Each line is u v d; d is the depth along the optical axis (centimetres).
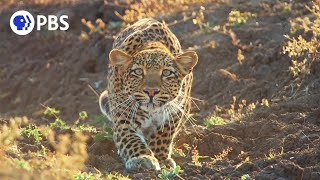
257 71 1739
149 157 1202
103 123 1628
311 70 1569
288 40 1756
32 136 1305
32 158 1125
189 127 1425
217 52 1869
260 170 1102
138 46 1302
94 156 1247
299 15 1931
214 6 2088
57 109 1900
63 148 1171
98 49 2088
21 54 2214
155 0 2123
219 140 1323
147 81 1224
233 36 1873
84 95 1952
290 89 1574
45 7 2317
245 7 2041
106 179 1083
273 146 1244
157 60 1235
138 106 1249
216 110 1606
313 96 1441
